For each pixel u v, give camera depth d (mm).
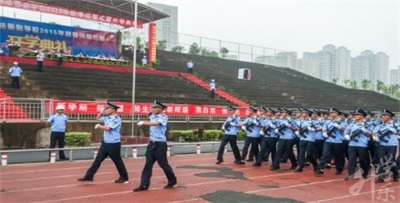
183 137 21000
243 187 10055
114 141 10016
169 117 22078
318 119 13008
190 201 8430
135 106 20656
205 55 44656
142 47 36469
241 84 34688
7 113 16953
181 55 40812
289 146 13188
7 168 12414
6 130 15836
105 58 30859
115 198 8555
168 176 9641
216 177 11367
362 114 11672
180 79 31031
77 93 22547
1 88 20203
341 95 39844
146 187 9375
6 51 27250
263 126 13680
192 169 12781
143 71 30359
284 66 50781
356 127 11680
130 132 20391
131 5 27734
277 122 13352
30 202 8125
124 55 34781
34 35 28656
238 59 47125
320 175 12266
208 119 23828
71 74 25328
